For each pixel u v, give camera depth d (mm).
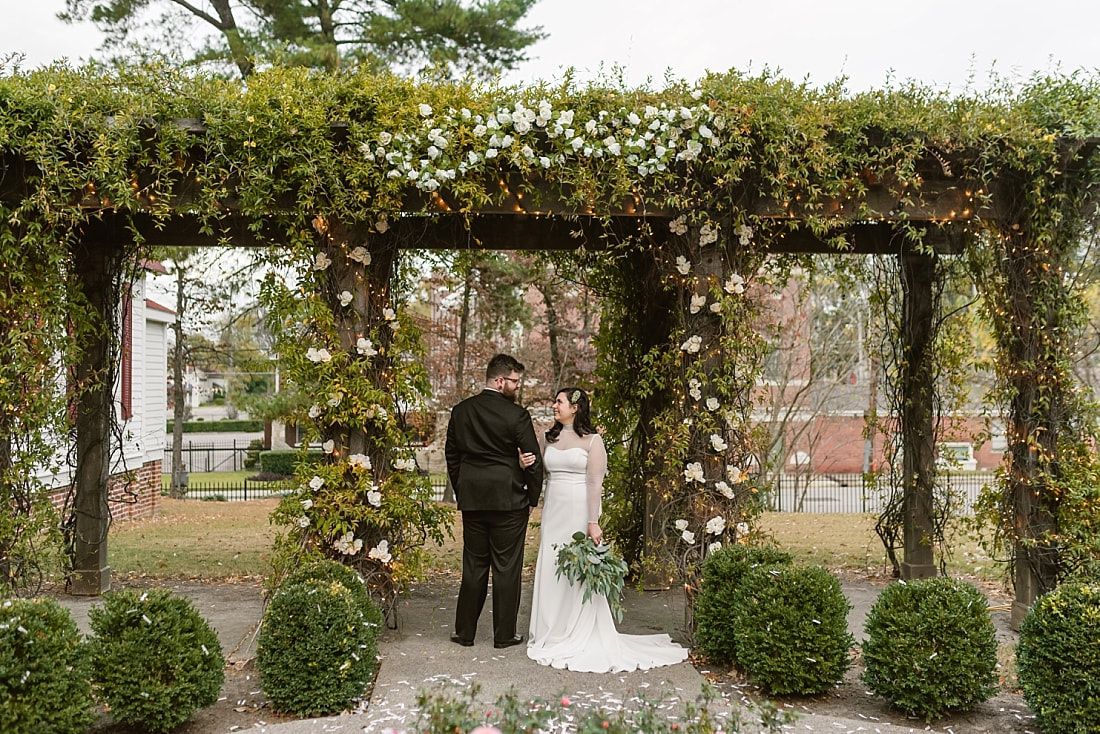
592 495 4914
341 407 4844
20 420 4895
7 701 3051
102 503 6473
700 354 4941
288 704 3758
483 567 4973
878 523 7168
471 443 4934
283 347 4848
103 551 6500
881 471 7180
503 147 4625
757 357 4949
